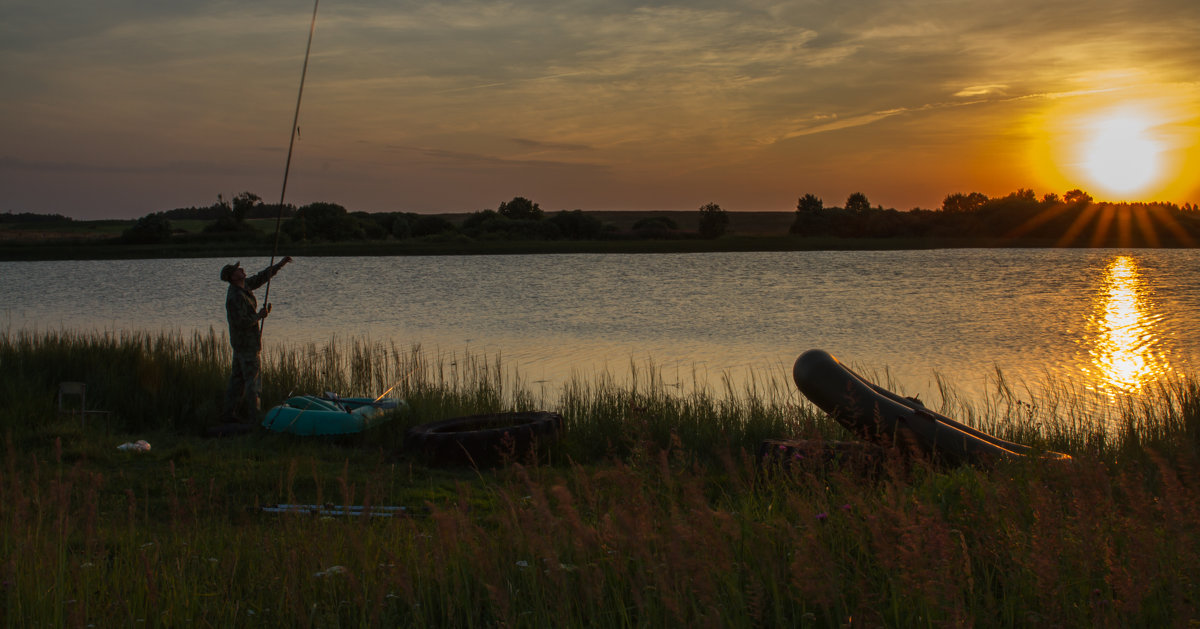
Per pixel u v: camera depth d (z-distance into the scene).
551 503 6.24
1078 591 3.80
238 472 8.37
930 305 34.69
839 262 69.06
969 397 15.24
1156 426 10.00
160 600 4.39
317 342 23.38
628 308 33.94
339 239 90.69
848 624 3.56
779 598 3.91
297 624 4.23
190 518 6.36
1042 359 20.50
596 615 4.06
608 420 10.99
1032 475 5.10
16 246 78.81
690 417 11.23
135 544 5.46
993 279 49.41
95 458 8.95
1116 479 4.77
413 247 85.19
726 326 27.97
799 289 43.22
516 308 34.19
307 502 7.45
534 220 104.44
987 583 3.83
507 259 73.62
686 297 38.88
